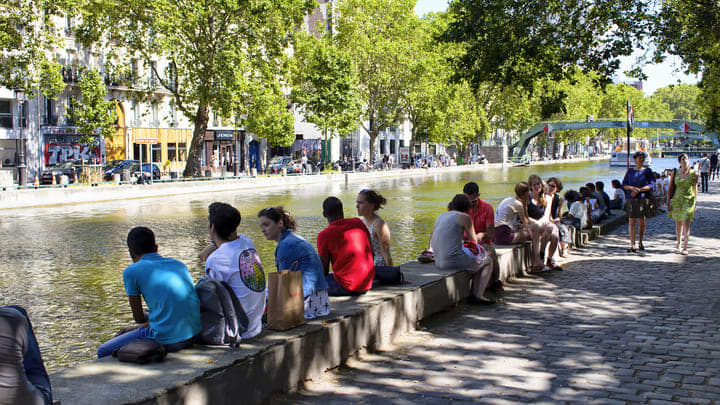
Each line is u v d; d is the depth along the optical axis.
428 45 60.59
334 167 63.47
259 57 39.53
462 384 5.32
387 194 35.72
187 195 36.28
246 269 5.05
